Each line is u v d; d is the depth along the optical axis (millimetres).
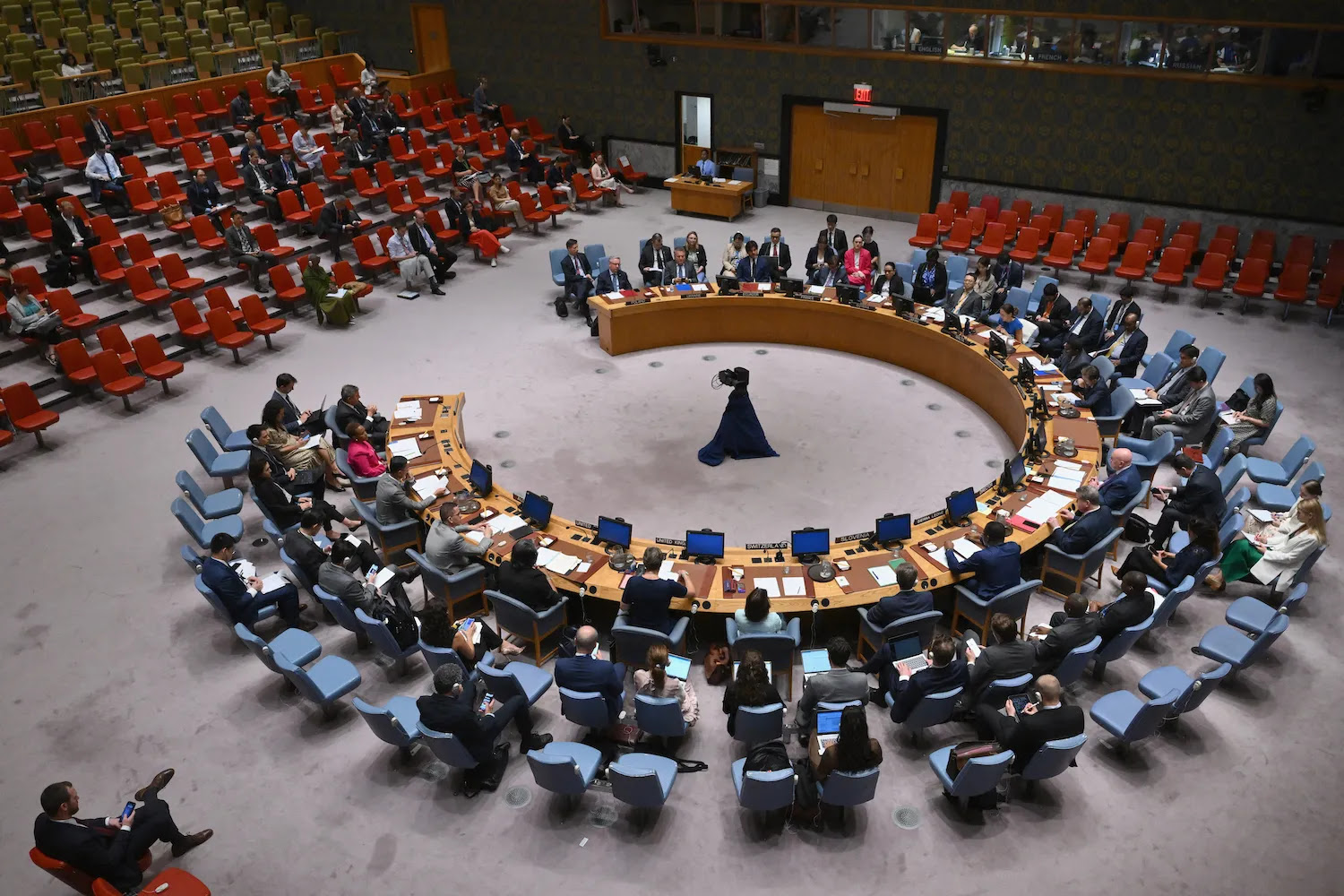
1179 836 6598
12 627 8836
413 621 8078
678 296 14258
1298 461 10055
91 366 12672
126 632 8797
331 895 6344
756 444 11500
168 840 6562
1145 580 7492
